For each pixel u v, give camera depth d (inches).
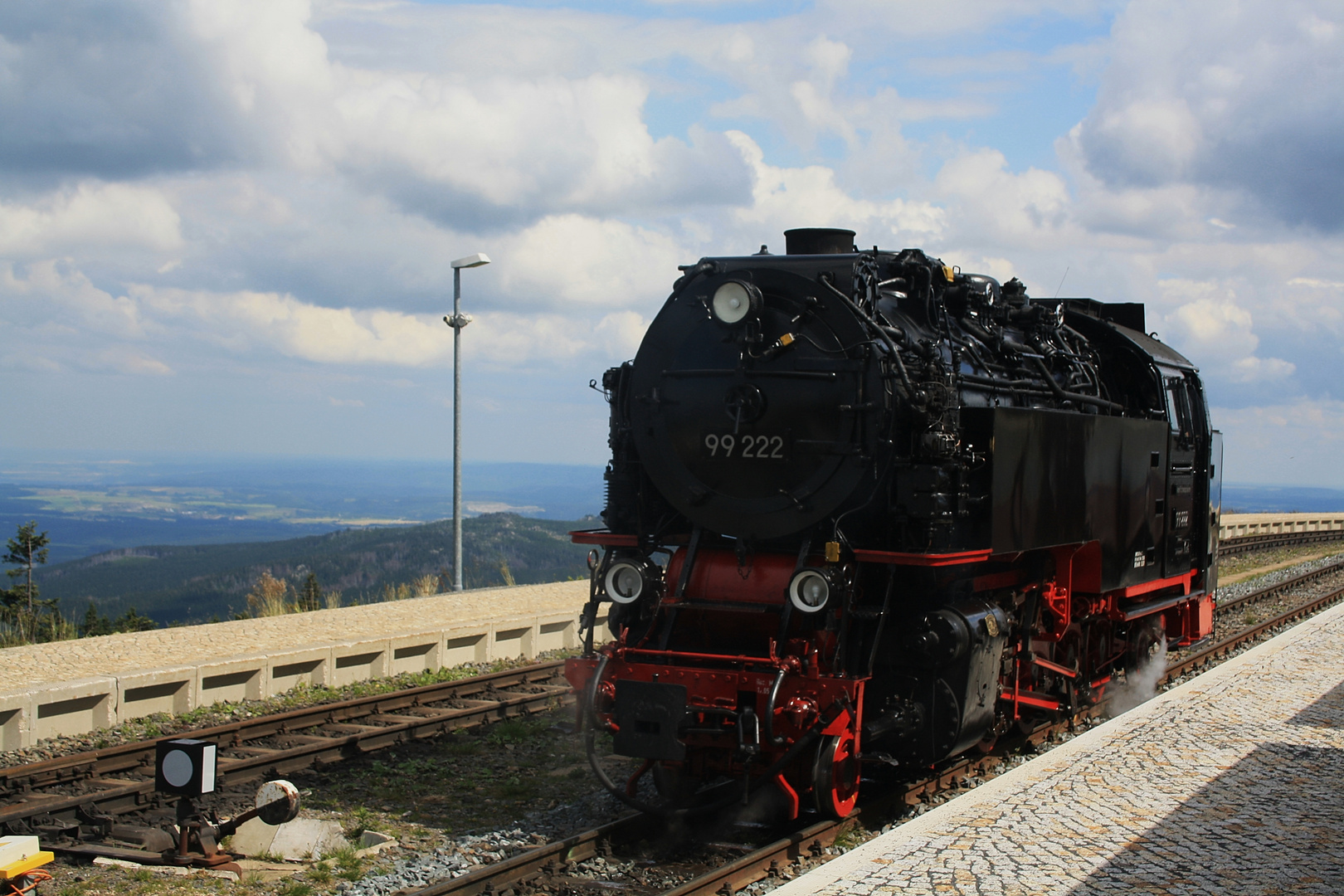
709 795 308.0
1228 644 574.6
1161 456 444.1
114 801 301.1
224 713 422.0
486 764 350.3
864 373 295.6
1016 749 362.9
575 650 587.5
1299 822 260.1
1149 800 276.5
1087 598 395.5
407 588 796.6
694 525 319.0
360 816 293.4
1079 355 411.5
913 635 292.0
